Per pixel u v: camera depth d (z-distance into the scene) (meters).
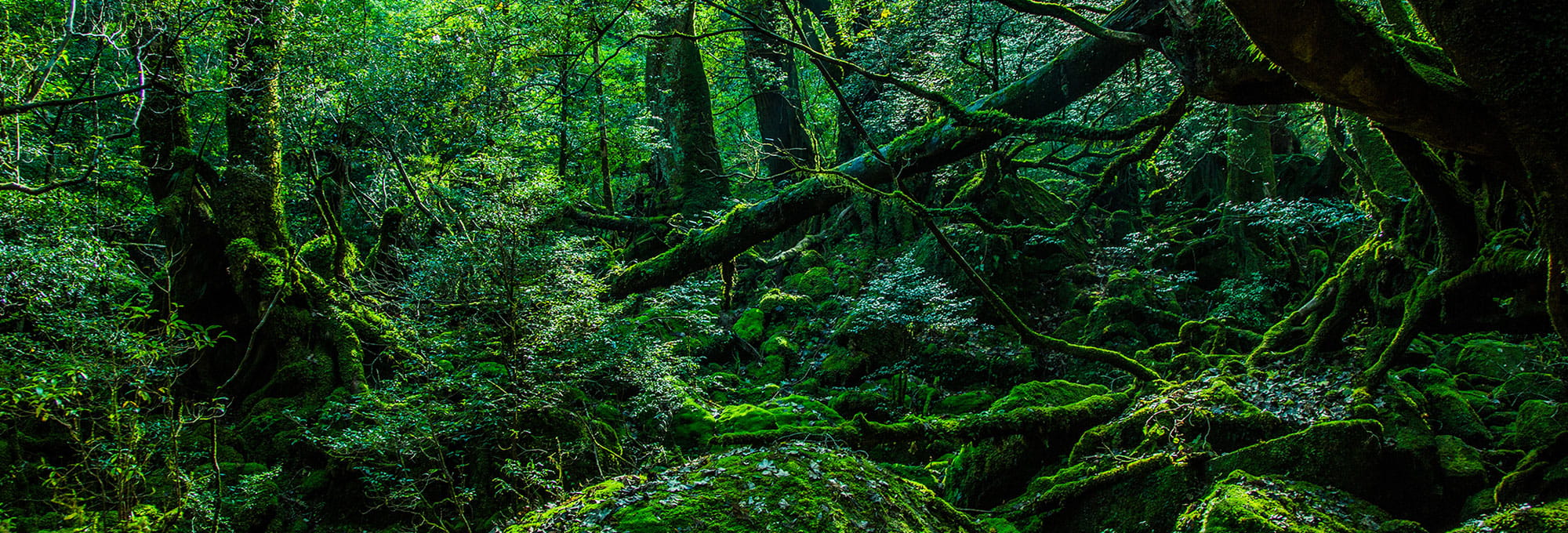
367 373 11.43
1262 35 3.74
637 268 13.88
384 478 8.70
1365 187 9.98
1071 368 12.97
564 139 17.27
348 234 16.61
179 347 7.70
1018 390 10.21
